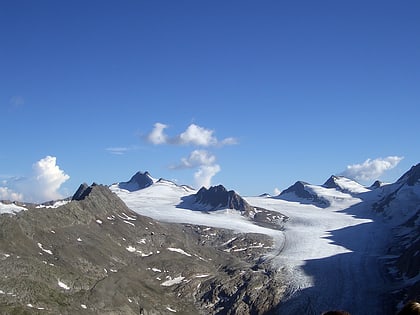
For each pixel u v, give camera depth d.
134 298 115.06
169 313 116.31
